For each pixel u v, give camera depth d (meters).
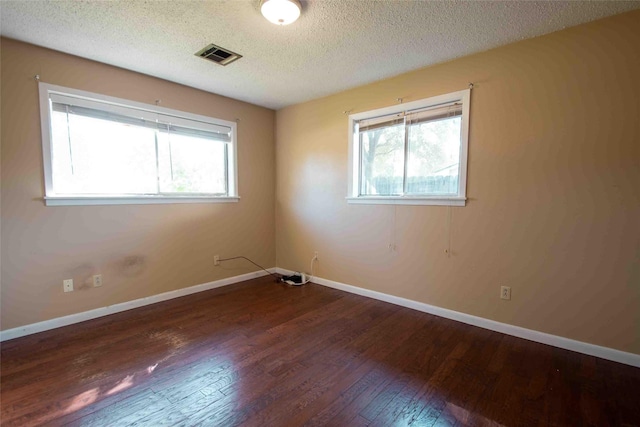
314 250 3.96
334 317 2.86
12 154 2.37
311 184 3.93
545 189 2.31
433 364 2.07
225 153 3.84
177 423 1.53
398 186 3.17
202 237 3.59
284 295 3.47
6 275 2.38
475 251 2.66
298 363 2.08
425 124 2.95
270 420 1.56
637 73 1.98
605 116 2.08
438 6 1.92
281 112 4.25
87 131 2.75
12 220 2.39
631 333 2.05
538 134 2.32
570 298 2.25
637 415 1.60
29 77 2.41
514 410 1.64
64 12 1.98
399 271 3.16
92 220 2.77
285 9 1.90
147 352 2.21
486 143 2.55
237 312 2.97
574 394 1.76
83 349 2.24
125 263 2.99
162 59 2.69
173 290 3.36
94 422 1.53
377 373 1.97
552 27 2.18
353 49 2.51
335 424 1.54
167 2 1.89
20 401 1.67
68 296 2.66
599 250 2.14
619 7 1.94
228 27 2.18
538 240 2.36
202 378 1.90
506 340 2.41
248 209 4.07
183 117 3.36
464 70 2.64
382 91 3.19
